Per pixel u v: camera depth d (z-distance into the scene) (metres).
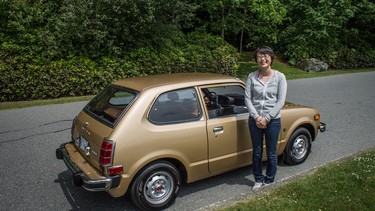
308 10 20.30
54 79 10.14
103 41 10.93
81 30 10.77
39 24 11.78
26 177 4.57
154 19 11.60
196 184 4.35
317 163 5.04
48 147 5.80
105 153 3.28
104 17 10.64
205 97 4.06
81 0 11.04
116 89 4.03
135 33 11.69
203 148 3.87
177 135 3.64
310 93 11.79
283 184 4.09
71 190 4.19
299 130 4.86
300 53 19.97
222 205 3.61
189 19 14.28
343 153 5.49
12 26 10.77
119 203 3.85
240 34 21.61
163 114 3.64
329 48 21.39
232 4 14.32
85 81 10.65
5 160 5.18
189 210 3.67
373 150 5.39
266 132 3.95
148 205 3.56
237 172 4.74
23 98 9.88
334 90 12.51
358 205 3.49
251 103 3.94
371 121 7.73
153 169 3.51
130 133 3.37
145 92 3.62
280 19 15.24
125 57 11.41
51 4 12.32
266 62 3.81
